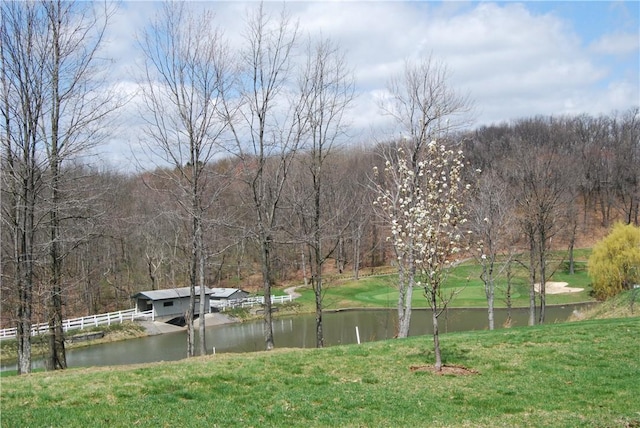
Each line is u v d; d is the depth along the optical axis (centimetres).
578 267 6269
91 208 2100
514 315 4306
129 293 5662
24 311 1898
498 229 2814
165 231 5472
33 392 1156
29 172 1809
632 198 7781
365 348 1616
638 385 1153
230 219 3312
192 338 2241
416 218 1342
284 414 1010
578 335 1661
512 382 1222
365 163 4831
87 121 1922
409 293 2258
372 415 1003
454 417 988
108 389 1173
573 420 951
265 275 2275
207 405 1059
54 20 1866
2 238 2208
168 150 4034
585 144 8656
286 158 2530
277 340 4000
